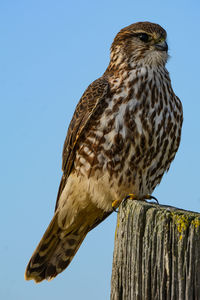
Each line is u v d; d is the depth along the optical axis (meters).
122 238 7.07
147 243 6.47
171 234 6.25
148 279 6.38
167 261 6.23
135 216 6.73
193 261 6.04
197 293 5.98
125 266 6.87
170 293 6.14
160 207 6.73
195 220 6.13
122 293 6.90
